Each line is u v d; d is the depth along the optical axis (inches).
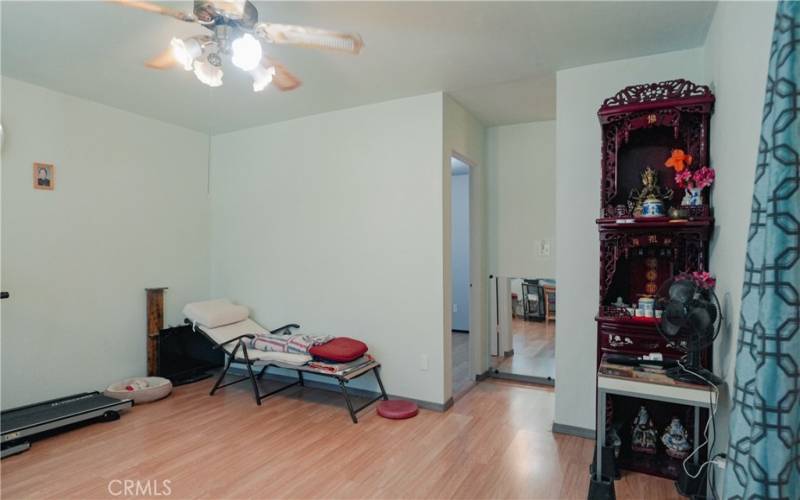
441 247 140.4
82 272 146.5
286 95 143.0
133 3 69.8
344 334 159.2
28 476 98.2
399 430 124.0
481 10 90.7
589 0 87.0
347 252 158.4
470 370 171.5
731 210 78.3
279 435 120.6
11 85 128.9
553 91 138.6
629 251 110.0
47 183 137.3
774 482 42.8
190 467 102.4
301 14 91.7
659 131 109.8
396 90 138.4
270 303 176.9
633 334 102.0
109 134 154.3
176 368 168.9
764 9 61.4
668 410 107.1
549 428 125.3
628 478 98.3
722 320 84.4
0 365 127.0
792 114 43.3
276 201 174.9
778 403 43.1
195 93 141.5
